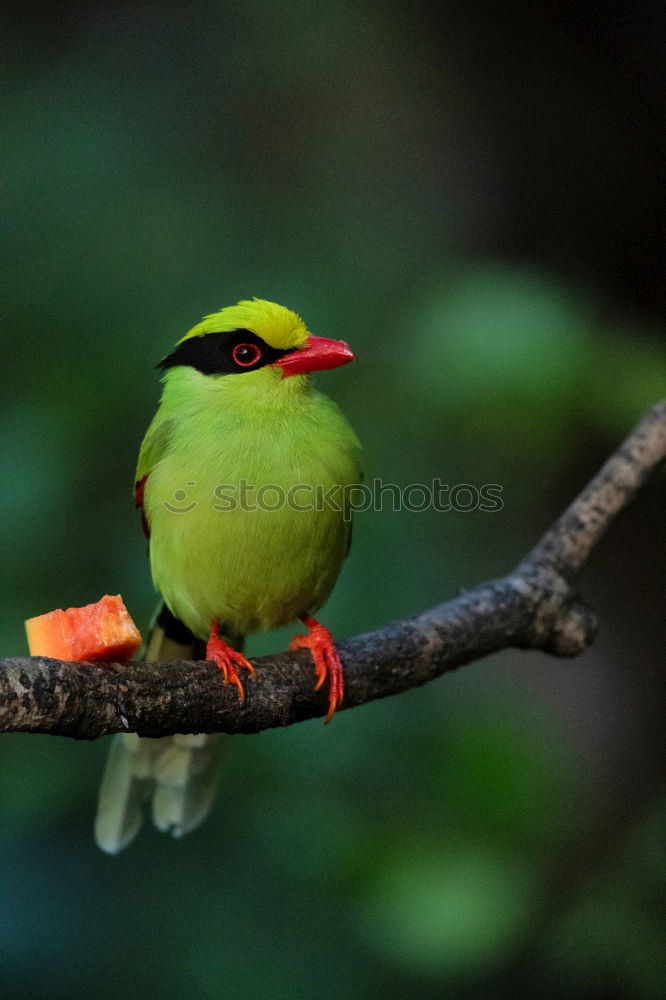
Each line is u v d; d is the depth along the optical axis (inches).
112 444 426.6
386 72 517.0
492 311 371.2
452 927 362.6
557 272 483.5
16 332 446.0
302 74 517.7
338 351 338.3
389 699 415.2
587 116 495.2
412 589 407.5
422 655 317.4
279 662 298.7
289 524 331.0
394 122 513.7
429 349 371.9
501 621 332.2
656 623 500.7
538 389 360.2
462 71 505.0
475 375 362.3
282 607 355.9
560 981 407.5
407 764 401.7
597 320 387.9
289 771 389.7
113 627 264.1
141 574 410.9
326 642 310.3
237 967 378.6
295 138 514.3
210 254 460.4
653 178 493.7
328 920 390.9
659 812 411.2
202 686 271.4
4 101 490.6
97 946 380.5
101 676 253.8
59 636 263.7
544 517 481.4
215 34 517.7
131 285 451.5
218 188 482.3
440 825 387.9
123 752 371.6
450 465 430.3
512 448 396.5
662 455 351.3
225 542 333.4
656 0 490.9
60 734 248.2
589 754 484.7
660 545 504.4
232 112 514.6
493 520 476.4
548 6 487.5
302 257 461.7
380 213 491.5
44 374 434.0
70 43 507.2
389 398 409.4
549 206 492.7
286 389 338.0
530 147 495.5
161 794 371.9
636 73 492.4
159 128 494.0
